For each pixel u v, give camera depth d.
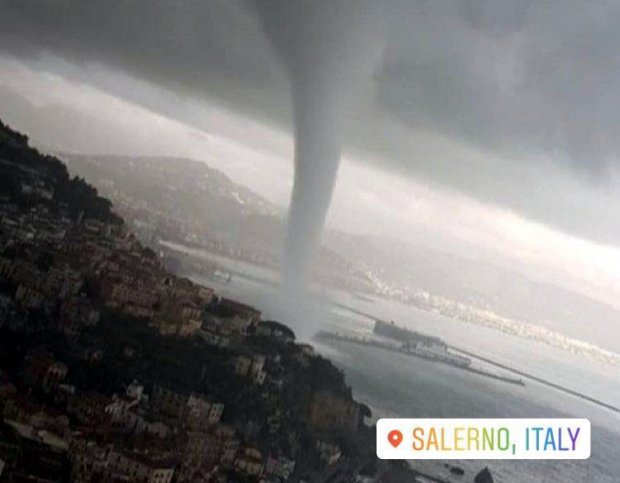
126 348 98.62
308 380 115.94
